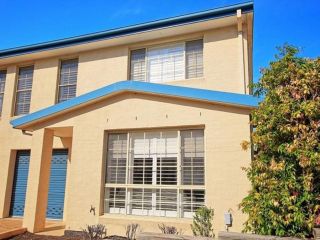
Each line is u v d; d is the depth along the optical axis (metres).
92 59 13.36
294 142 5.87
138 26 12.01
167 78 12.11
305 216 5.59
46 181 10.23
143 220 8.50
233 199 7.89
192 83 11.54
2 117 14.38
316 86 6.24
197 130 8.80
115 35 12.45
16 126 10.45
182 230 8.06
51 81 13.91
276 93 6.49
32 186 9.96
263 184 6.05
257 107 7.73
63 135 11.88
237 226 7.70
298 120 6.13
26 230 9.61
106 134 9.63
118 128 9.39
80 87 13.27
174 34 12.12
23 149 13.66
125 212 8.97
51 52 13.73
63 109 9.93
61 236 8.98
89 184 9.29
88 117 9.80
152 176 8.93
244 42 11.23
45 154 10.27
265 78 6.96
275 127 6.33
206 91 8.48
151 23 11.82
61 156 12.88
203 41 11.85
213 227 7.88
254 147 7.13
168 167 8.84
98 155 9.40
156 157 9.02
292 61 6.81
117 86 9.45
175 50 12.27
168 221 8.27
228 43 11.43
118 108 9.54
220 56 11.41
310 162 5.58
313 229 5.36
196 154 8.65
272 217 5.72
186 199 8.51
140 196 8.97
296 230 5.63
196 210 8.33
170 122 8.90
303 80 6.23
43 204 10.05
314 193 5.67
